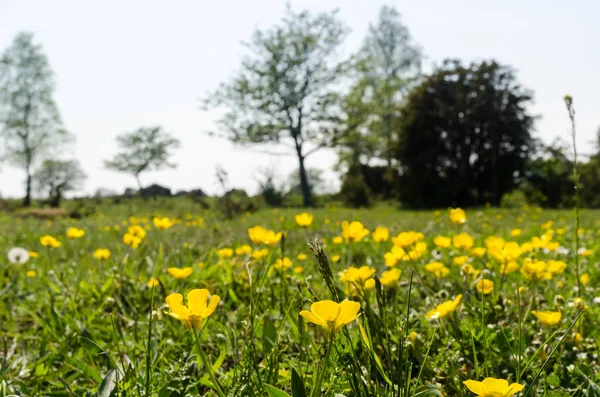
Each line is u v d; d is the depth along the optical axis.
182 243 6.63
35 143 57.06
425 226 11.77
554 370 2.02
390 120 53.78
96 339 2.62
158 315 2.24
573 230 9.46
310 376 1.71
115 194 41.19
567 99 2.31
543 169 39.34
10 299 3.66
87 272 4.57
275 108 47.00
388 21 52.62
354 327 2.47
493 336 2.19
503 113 43.72
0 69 57.44
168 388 1.71
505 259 2.40
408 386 1.40
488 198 45.12
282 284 3.15
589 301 3.14
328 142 48.41
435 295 2.81
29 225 15.89
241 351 2.34
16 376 2.18
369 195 46.78
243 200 25.28
